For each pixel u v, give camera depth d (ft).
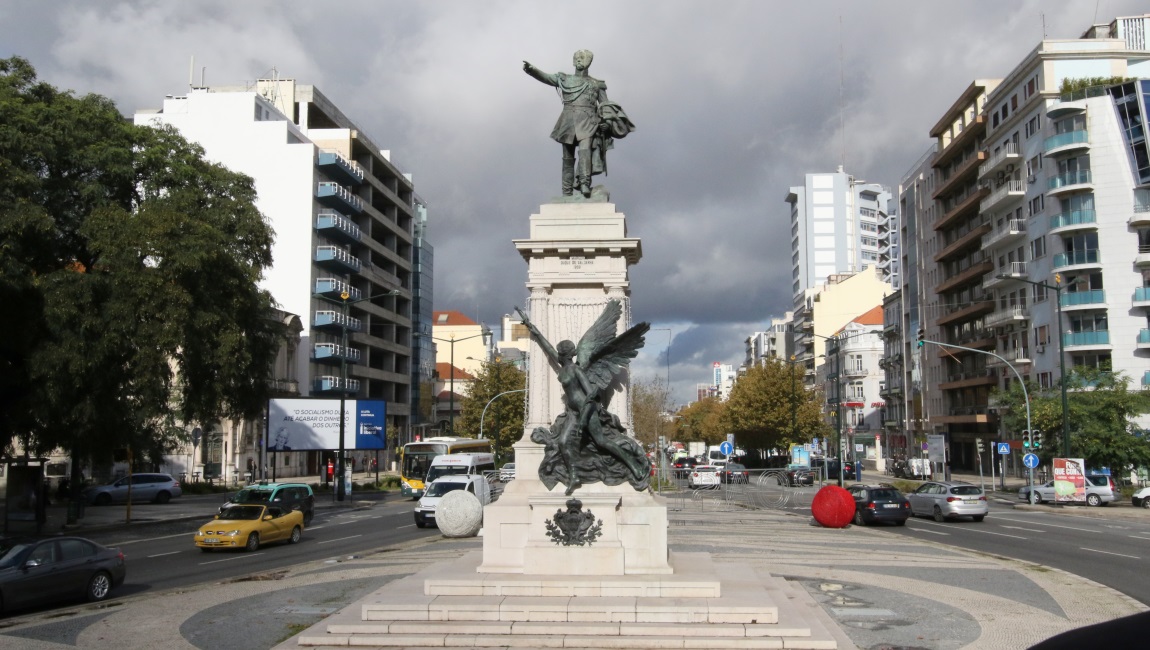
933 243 268.41
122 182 110.32
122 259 101.14
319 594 51.83
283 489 108.88
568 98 56.44
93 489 153.58
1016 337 211.61
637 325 48.42
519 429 269.03
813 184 492.13
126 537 102.63
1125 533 94.02
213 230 106.42
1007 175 215.31
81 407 100.83
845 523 94.12
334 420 162.81
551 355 50.78
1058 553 74.28
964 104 246.47
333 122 288.30
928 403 272.31
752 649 36.17
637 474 46.98
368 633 37.99
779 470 175.52
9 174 93.25
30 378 98.94
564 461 47.73
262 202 232.73
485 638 37.32
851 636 39.60
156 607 49.24
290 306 230.68
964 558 67.10
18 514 100.53
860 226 495.41
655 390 282.56
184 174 115.14
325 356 233.14
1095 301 183.01
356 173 256.32
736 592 41.63
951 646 37.65
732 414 266.77
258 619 44.83
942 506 111.55
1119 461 154.71
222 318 108.17
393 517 124.57
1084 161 186.29
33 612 51.72
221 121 235.20
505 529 45.68
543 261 54.19
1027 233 203.82
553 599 40.45
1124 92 182.09
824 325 387.14
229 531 82.79
